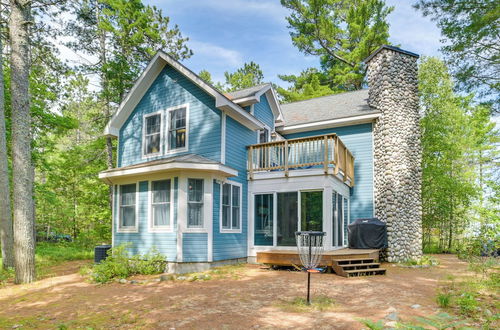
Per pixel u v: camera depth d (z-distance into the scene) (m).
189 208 10.66
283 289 7.68
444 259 15.21
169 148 12.71
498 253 10.93
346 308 6.02
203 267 10.57
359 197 14.96
